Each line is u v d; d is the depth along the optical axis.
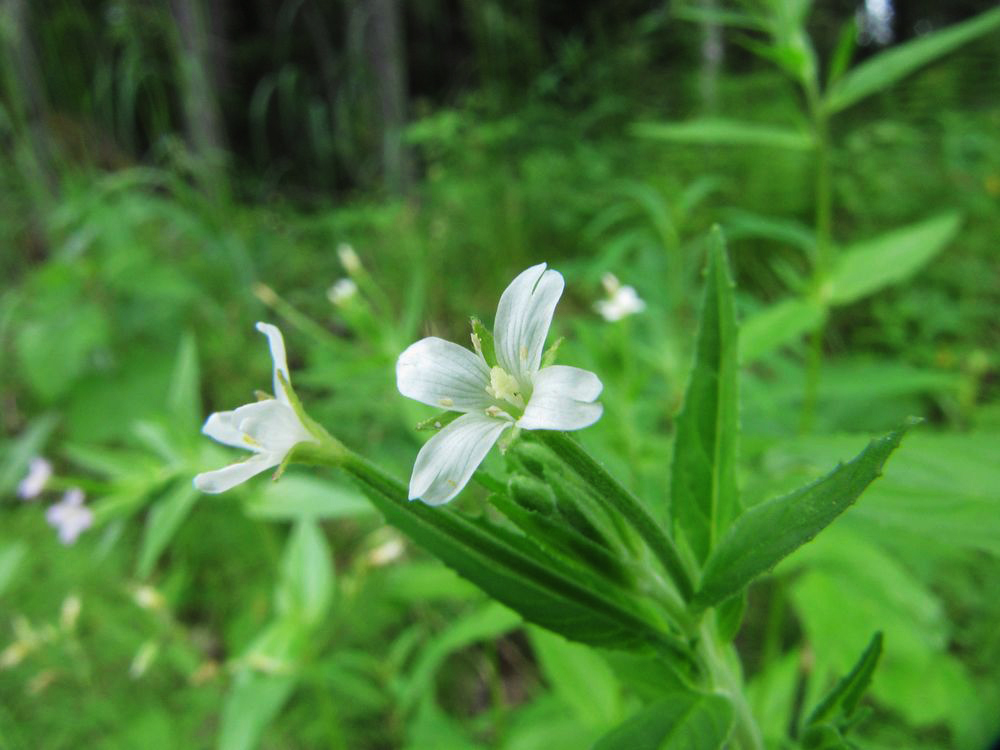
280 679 0.12
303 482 0.12
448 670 0.17
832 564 0.11
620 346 0.11
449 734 0.13
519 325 0.05
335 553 0.19
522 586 0.06
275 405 0.05
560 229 0.33
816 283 0.13
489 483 0.05
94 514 0.12
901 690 0.12
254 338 0.26
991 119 0.37
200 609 0.19
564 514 0.05
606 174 0.35
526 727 0.13
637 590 0.06
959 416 0.19
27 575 0.18
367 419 0.19
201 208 0.29
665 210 0.18
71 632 0.15
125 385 0.23
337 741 0.13
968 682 0.12
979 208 0.29
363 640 0.16
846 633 0.12
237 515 0.19
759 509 0.05
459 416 0.05
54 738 0.15
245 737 0.11
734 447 0.06
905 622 0.12
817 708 0.06
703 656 0.06
